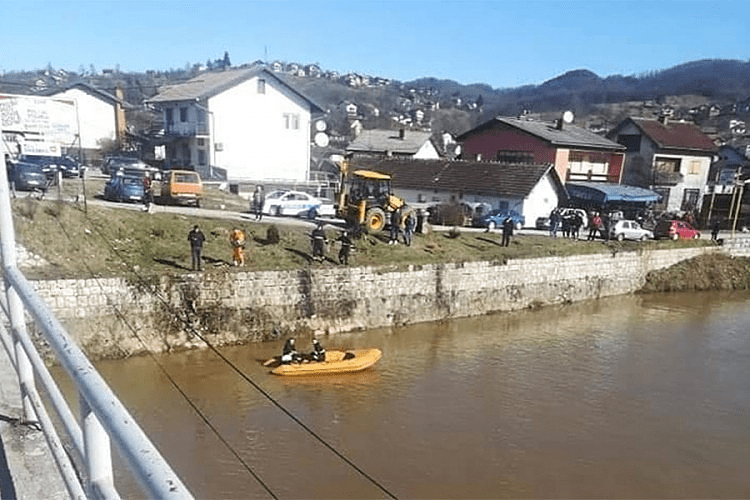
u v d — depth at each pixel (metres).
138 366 16.19
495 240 27.50
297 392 15.34
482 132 43.34
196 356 17.22
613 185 40.69
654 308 27.08
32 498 2.23
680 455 13.13
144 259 18.61
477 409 14.95
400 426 13.77
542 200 34.50
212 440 12.58
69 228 18.34
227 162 37.66
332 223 26.67
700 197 45.72
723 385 17.58
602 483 11.81
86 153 40.22
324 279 20.09
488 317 23.75
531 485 11.59
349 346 19.39
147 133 43.00
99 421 1.30
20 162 21.53
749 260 33.09
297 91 39.12
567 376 17.73
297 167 40.25
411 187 37.78
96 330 16.27
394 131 54.66
